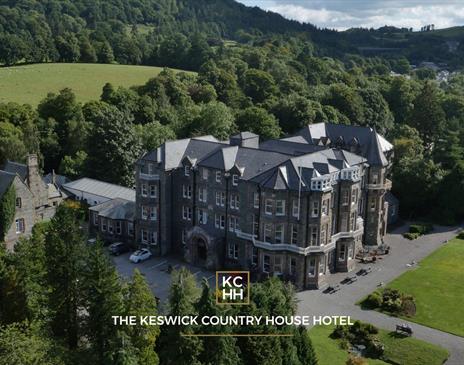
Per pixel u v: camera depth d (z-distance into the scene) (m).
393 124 171.12
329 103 163.75
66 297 56.66
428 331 70.00
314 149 95.50
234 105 167.50
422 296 79.31
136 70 197.75
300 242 79.38
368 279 84.88
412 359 63.00
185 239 92.25
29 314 57.62
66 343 55.62
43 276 57.97
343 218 86.12
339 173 84.50
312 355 57.62
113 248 92.06
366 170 96.38
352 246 87.94
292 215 79.50
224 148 88.19
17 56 194.00
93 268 52.72
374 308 75.56
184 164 90.69
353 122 161.12
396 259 93.56
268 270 82.25
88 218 107.56
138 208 92.56
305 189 78.31
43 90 165.75
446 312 74.88
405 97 181.75
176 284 51.03
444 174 116.94
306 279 80.94
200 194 89.69
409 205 116.81
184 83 171.38
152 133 130.50
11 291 57.66
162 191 90.81
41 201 103.44
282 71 192.62
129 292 52.84
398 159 126.31
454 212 114.56
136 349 47.56
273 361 53.06
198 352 48.62
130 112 141.62
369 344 66.00
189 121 141.00
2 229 89.38
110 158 118.88
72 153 139.00
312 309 74.62
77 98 161.12
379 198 97.12
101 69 194.38
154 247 92.50
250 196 82.38
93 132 120.69
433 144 152.00
